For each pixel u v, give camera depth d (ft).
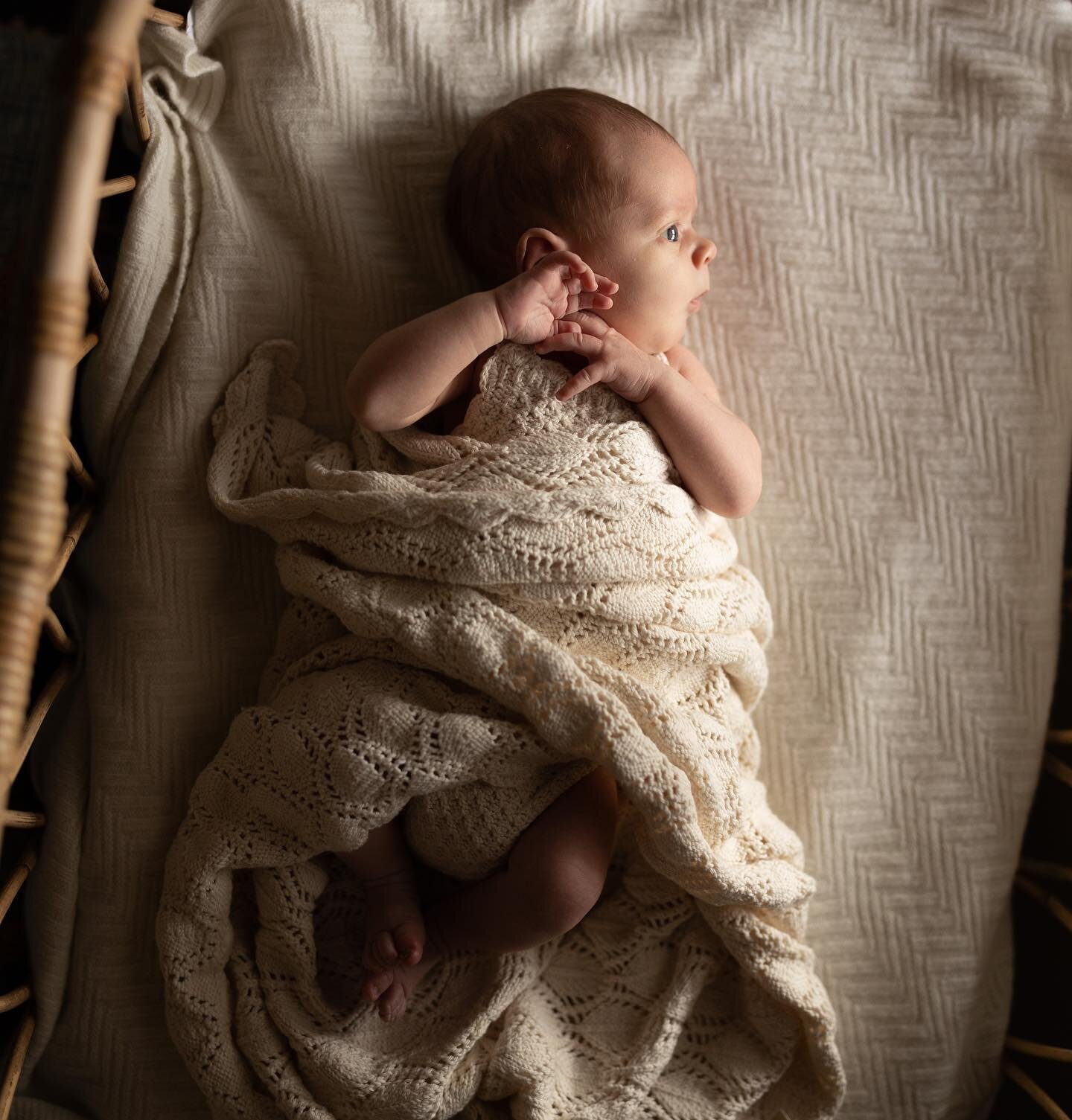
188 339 3.57
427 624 3.14
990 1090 3.94
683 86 3.94
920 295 3.99
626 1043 3.34
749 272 3.99
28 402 2.14
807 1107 3.42
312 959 3.26
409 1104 3.10
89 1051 3.45
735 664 3.45
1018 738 3.95
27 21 4.52
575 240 3.48
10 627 2.10
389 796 3.07
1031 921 4.25
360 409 3.31
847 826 3.89
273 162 3.67
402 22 3.75
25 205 3.89
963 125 3.98
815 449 3.98
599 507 3.16
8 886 3.30
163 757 3.51
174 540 3.55
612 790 3.30
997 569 3.97
